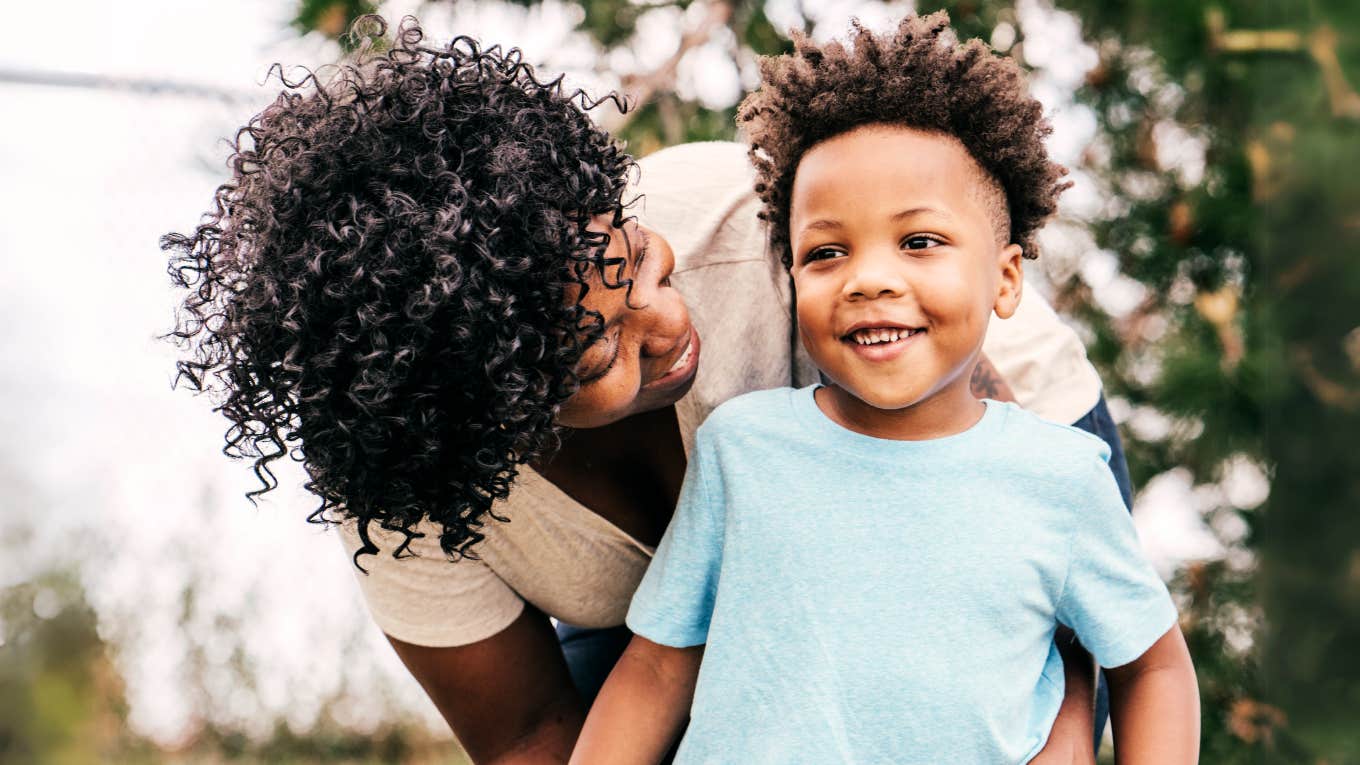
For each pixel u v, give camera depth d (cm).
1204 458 248
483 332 112
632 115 255
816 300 130
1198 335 247
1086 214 256
